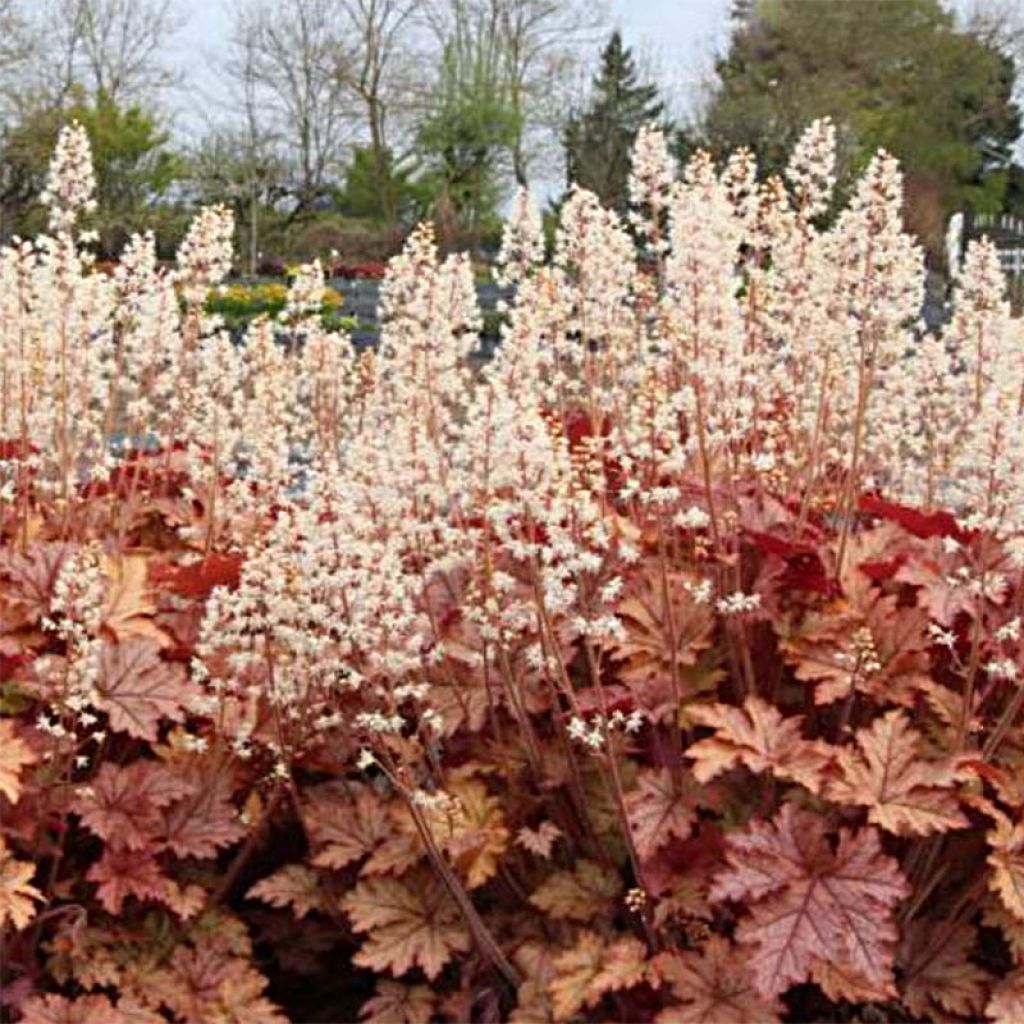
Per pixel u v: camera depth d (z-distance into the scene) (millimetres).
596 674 3588
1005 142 53969
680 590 4137
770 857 3391
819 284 4379
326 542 3543
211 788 3822
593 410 4645
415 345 4773
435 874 3867
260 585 3703
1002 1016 3496
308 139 53156
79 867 3895
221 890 3855
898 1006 3688
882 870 3330
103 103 46906
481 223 51406
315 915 4168
